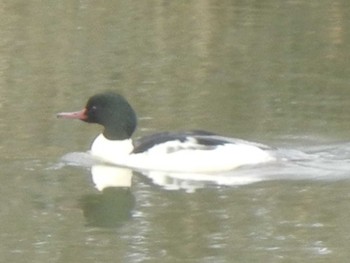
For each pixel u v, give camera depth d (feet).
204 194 46.11
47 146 52.21
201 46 74.90
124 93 62.39
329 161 49.88
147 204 44.91
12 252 39.34
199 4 88.28
